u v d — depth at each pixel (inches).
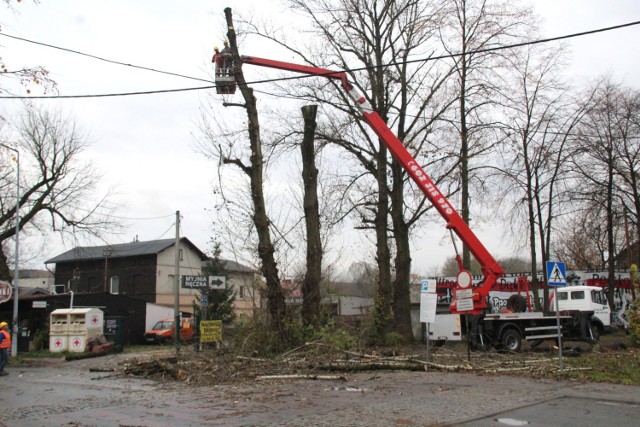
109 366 750.5
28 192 1288.1
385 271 987.3
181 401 432.5
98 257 2063.2
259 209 757.9
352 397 429.4
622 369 582.2
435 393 443.5
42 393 502.9
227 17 765.3
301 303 794.8
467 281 705.0
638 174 1209.4
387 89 1005.2
